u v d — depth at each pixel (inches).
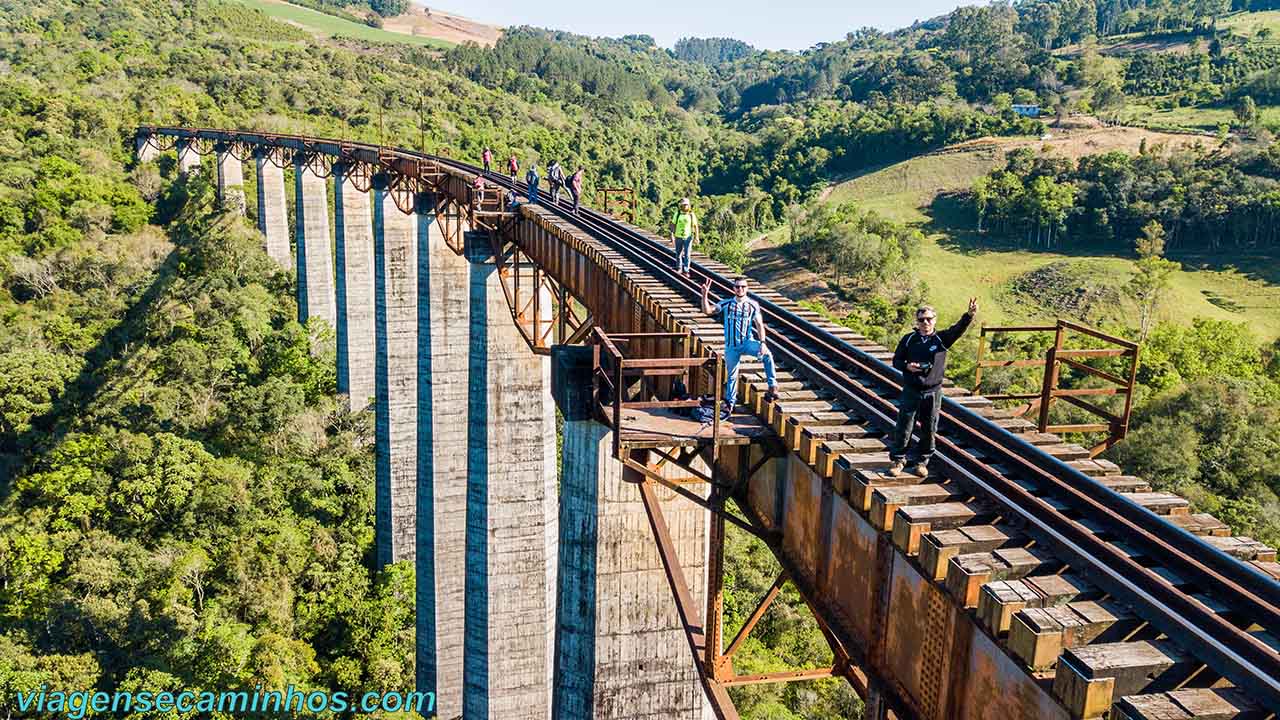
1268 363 2576.3
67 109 3769.7
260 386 2186.3
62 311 2704.2
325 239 2549.2
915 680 333.7
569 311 1132.5
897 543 326.6
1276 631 255.4
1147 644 241.1
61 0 6481.3
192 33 6131.9
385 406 1784.0
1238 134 5423.2
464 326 1465.3
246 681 1393.9
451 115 5201.8
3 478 2129.7
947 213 5349.4
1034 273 4271.7
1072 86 7450.8
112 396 2263.8
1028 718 261.4
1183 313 3676.2
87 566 1635.1
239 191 3262.8
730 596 1614.2
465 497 1499.8
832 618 398.6
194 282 2704.2
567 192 1533.0
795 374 529.3
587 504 711.1
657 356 682.2
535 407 1184.8
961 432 424.5
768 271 4662.9
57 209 3075.8
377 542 1845.5
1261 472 1686.8
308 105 4707.2
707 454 473.4
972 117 6368.1
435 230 1440.7
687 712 757.3
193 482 1872.5
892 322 3469.5
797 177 6599.4
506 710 1216.8
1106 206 4596.5
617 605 726.5
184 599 1578.5
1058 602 265.6
